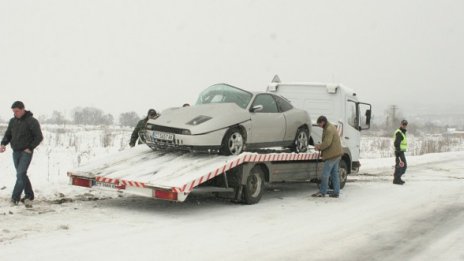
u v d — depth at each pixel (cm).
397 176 1416
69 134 2467
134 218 805
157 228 741
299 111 1168
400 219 877
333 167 1133
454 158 2619
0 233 666
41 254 580
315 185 1357
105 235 683
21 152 884
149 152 1036
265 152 1083
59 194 990
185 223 785
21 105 875
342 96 1316
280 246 665
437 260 619
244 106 1024
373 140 4047
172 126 946
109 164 973
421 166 2095
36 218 767
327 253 639
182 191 789
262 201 1039
